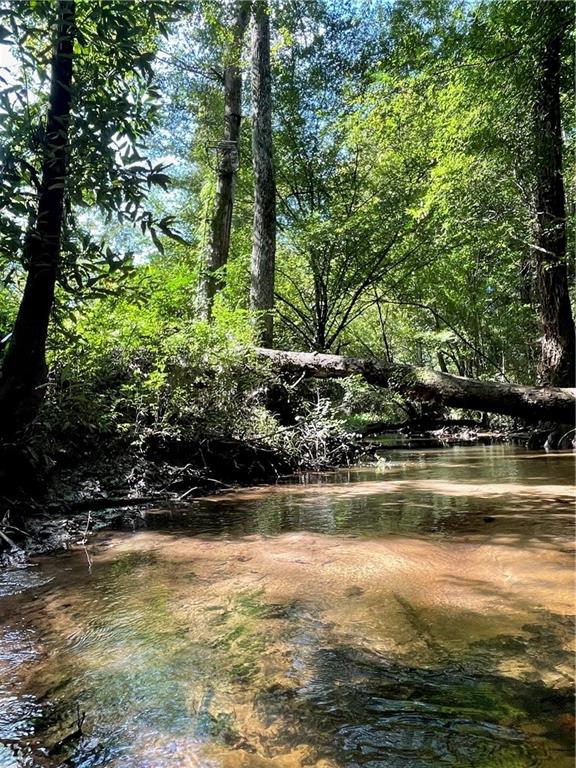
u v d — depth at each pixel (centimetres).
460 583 175
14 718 104
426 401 586
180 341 516
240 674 118
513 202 839
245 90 1341
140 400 452
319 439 639
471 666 117
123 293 317
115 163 255
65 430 388
